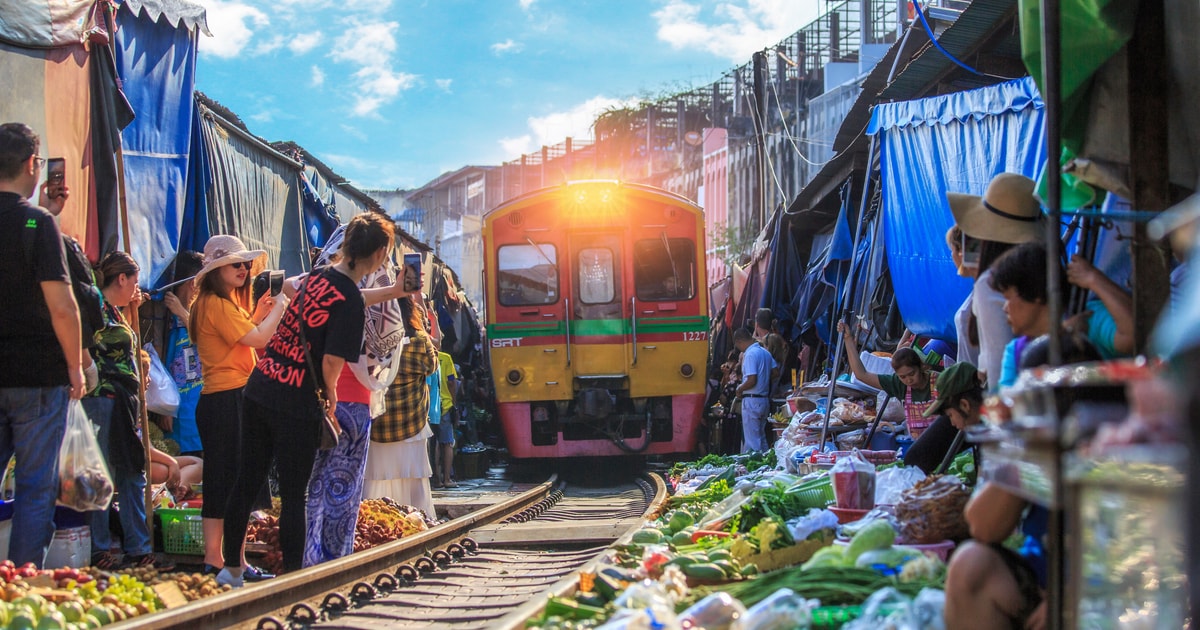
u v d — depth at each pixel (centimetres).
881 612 359
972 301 558
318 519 681
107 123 851
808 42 3059
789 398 1180
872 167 1045
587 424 1523
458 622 545
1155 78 487
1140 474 198
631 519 1008
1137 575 213
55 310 554
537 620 414
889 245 1012
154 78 966
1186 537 162
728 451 1617
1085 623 224
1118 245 537
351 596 612
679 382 1511
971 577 334
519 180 6047
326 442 625
